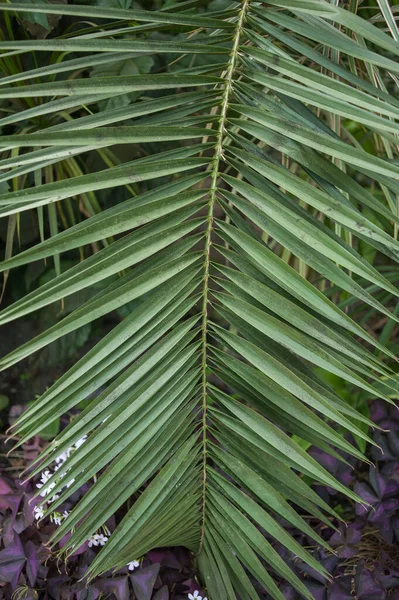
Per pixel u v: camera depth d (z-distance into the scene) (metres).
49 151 1.15
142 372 1.23
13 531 1.74
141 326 1.20
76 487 1.29
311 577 1.74
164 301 1.20
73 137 1.10
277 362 1.22
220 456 1.37
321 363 1.20
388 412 1.92
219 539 1.47
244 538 1.43
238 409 1.31
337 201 1.14
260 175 1.22
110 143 1.12
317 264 1.17
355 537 1.76
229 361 1.27
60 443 1.25
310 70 1.15
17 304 1.12
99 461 1.27
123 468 1.30
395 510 1.83
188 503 1.43
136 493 1.86
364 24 1.13
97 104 1.85
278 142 1.19
